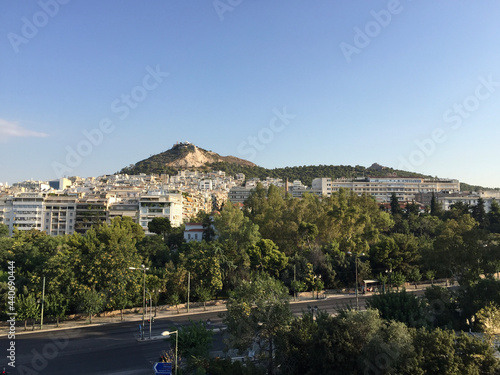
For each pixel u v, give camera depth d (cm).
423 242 11569
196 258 8719
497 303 5253
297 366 4109
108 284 7125
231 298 4569
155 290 7588
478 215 15400
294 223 11062
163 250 10394
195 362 4209
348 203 13750
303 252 10300
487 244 8075
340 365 3819
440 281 10194
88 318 7150
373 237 11400
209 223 12738
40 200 16225
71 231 16200
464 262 7988
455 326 5369
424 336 3747
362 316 4041
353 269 9725
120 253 7650
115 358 5031
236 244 9975
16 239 11012
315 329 4306
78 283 7081
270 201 13325
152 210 16088
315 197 14500
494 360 3594
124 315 7388
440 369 3519
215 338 5806
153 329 6397
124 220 12075
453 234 8319
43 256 8925
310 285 9044
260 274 8944
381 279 9294
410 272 9775
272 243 9881
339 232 11538
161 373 4097
